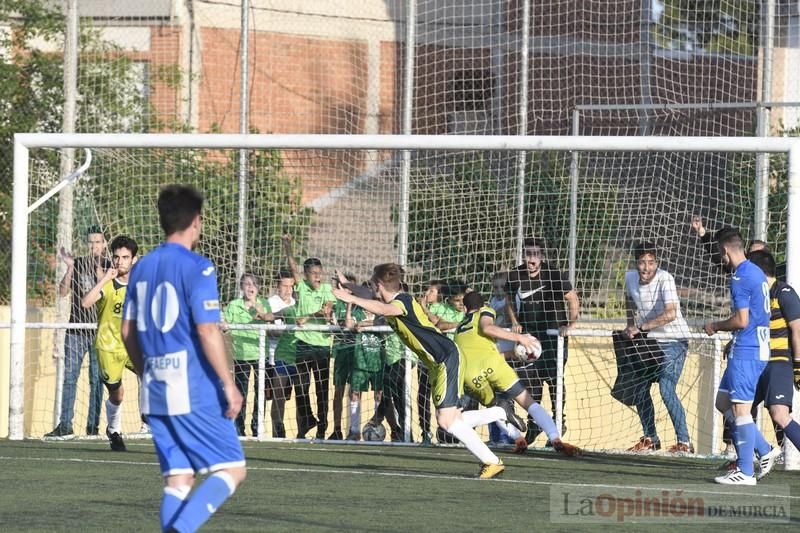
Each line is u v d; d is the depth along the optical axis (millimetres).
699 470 27094
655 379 31062
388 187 38406
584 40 47531
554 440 28250
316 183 39312
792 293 24000
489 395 28297
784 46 47969
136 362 15383
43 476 24266
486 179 36625
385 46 50469
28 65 43156
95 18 49750
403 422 33281
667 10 47281
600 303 36000
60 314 34656
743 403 23688
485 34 47688
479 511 20203
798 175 27422
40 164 40250
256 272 37062
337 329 32438
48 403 35531
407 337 24609
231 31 50375
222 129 49906
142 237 37094
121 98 43781
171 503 14609
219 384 14828
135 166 37125
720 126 47250
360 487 23234
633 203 37000
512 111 47062
